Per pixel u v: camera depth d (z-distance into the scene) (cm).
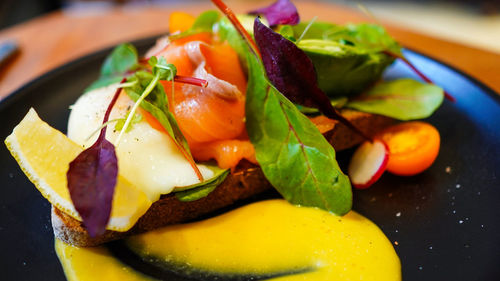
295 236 27
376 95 32
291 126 27
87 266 25
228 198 28
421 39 41
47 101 34
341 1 55
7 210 27
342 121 28
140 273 25
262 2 46
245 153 27
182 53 28
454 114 33
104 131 24
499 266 24
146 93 26
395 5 69
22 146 25
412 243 26
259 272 25
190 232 27
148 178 26
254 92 27
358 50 29
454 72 34
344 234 26
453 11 65
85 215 22
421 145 29
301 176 27
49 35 43
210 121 27
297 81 27
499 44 56
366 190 29
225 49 29
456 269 25
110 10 48
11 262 25
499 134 30
